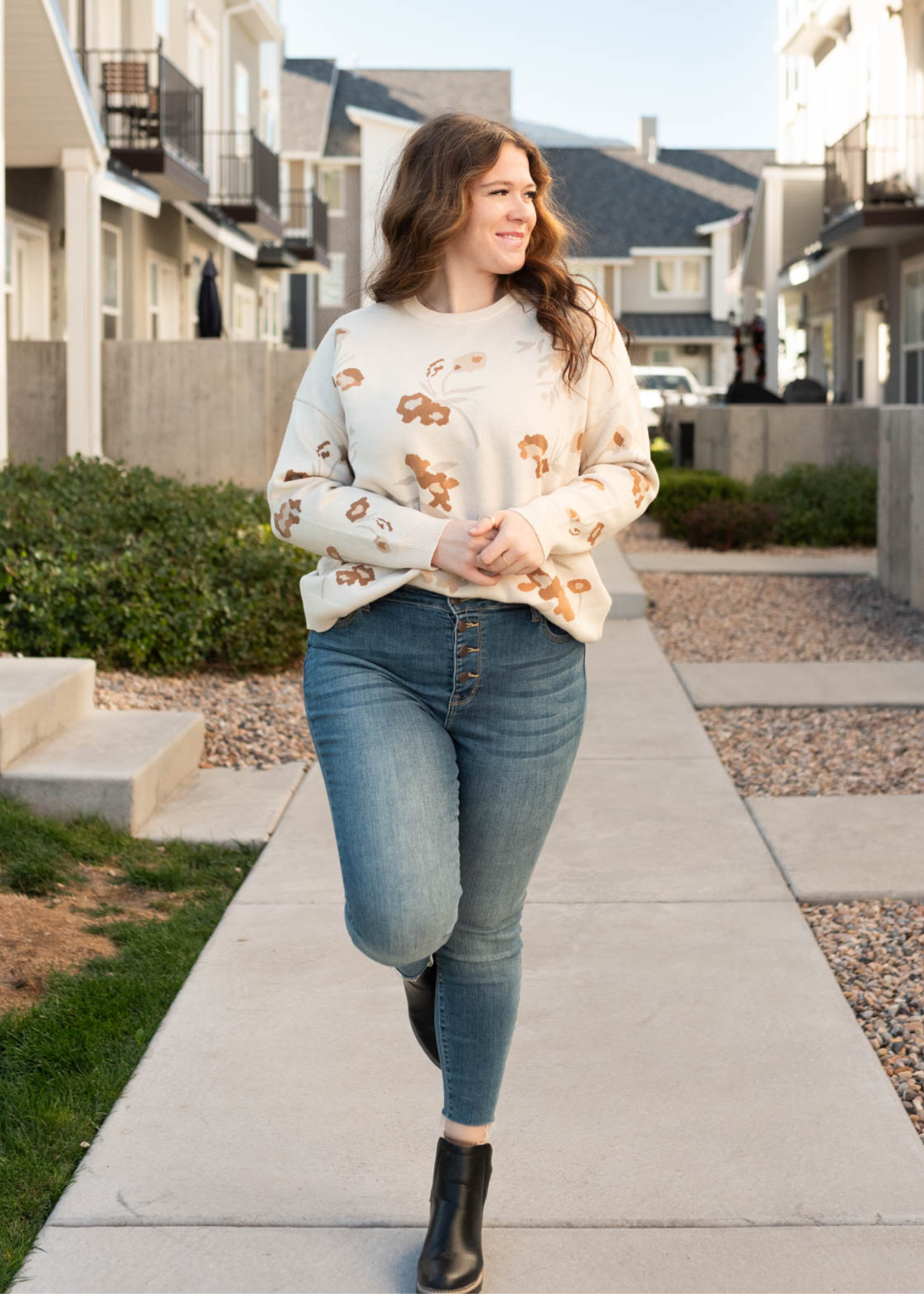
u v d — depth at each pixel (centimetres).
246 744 581
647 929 389
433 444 221
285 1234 251
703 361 4638
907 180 1756
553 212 238
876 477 1364
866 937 388
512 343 226
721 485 1390
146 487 890
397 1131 285
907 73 1767
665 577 1109
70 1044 319
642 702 674
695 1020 334
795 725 633
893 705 661
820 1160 275
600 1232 252
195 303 1958
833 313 2314
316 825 482
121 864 443
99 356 1266
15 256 1311
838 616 934
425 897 213
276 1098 297
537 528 216
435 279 230
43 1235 251
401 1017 335
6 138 1191
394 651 224
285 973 360
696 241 4672
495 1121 288
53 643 655
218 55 2102
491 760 229
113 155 1510
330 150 3922
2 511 739
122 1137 282
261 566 691
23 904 398
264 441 1308
